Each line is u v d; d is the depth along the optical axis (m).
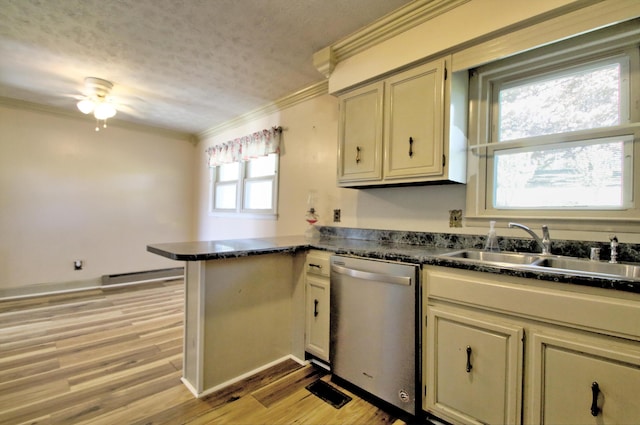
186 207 4.99
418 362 1.59
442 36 1.79
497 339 1.33
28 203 3.72
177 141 4.88
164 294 3.90
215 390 1.87
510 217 1.85
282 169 3.41
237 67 2.64
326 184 2.92
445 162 1.80
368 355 1.77
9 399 1.75
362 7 1.86
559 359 1.18
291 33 2.14
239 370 2.01
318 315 2.11
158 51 2.40
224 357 1.93
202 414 1.66
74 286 4.02
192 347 1.88
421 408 1.59
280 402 1.77
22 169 3.68
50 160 3.85
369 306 1.76
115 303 3.51
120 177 4.36
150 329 2.78
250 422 1.60
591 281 1.11
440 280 1.51
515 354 1.28
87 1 1.84
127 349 2.38
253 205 3.94
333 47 2.28
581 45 1.58
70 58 2.53
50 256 3.86
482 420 1.37
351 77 2.24
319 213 2.97
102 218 4.22
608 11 1.34
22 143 3.67
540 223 1.75
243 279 2.02
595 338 1.12
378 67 2.08
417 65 1.92
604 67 1.61
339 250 1.97
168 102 3.48
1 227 3.57
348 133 2.29
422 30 1.87
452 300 1.48
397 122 2.01
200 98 3.36
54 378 1.97
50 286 3.86
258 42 2.26
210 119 4.13
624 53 1.55
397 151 2.01
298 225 3.21
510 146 1.87
